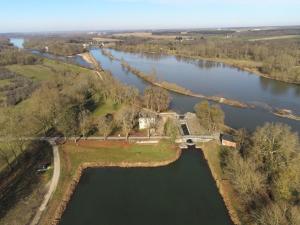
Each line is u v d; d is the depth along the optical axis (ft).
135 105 513.45
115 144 370.73
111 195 288.51
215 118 407.64
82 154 350.84
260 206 243.19
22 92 610.24
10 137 342.44
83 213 263.49
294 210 209.46
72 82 636.89
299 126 449.48
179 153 359.87
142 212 264.72
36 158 338.34
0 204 263.08
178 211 264.93
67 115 410.52
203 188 298.76
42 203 266.98
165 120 447.42
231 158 302.45
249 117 488.44
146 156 349.41
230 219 254.68
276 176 265.54
